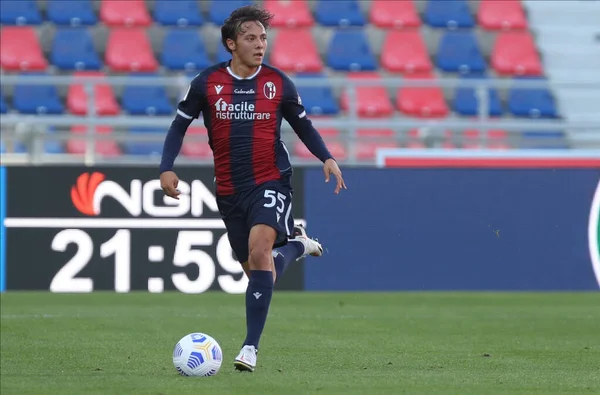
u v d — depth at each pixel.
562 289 41.69
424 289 41.22
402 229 41.19
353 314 33.03
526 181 41.62
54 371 19.08
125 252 39.88
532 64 67.06
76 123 45.59
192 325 29.08
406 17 67.94
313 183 40.88
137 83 47.34
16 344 24.06
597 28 69.19
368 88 62.12
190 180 40.16
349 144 47.19
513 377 18.52
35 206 39.78
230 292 40.25
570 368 20.06
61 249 39.81
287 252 20.28
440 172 41.38
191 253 40.06
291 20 66.69
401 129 49.00
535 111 62.28
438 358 21.69
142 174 40.03
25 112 59.72
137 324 29.28
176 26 65.69
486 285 41.44
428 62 65.88
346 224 40.94
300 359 21.27
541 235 41.66
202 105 19.27
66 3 65.62
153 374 18.47
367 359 21.38
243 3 67.19
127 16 65.69
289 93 19.22
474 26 68.31
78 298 38.78
